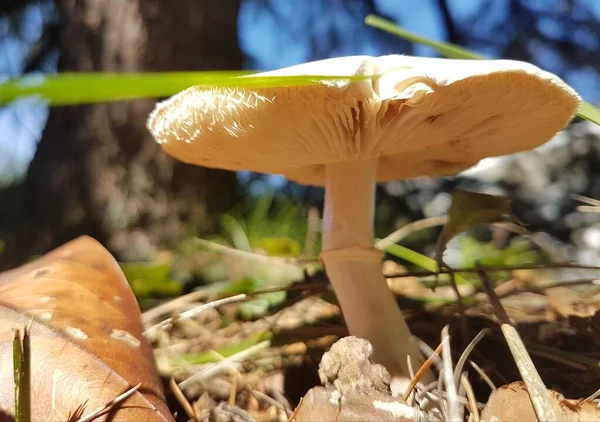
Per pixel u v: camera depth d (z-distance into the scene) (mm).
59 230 247
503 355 107
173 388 94
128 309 87
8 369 63
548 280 176
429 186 293
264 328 136
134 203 248
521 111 89
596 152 277
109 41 260
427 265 156
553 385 93
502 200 112
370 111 80
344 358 74
